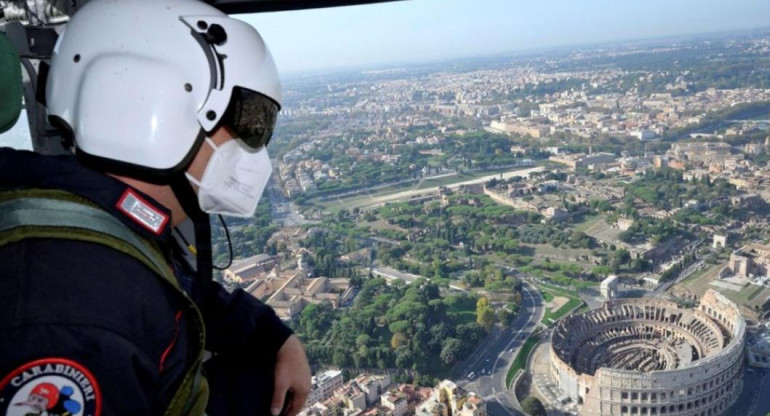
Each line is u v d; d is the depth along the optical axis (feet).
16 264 2.92
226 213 4.68
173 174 4.17
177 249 5.48
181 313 3.59
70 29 4.34
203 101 4.23
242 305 5.79
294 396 5.92
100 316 2.96
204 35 4.36
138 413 3.11
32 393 2.75
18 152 3.43
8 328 2.75
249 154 4.61
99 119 3.95
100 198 3.41
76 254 3.05
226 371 5.68
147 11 4.28
